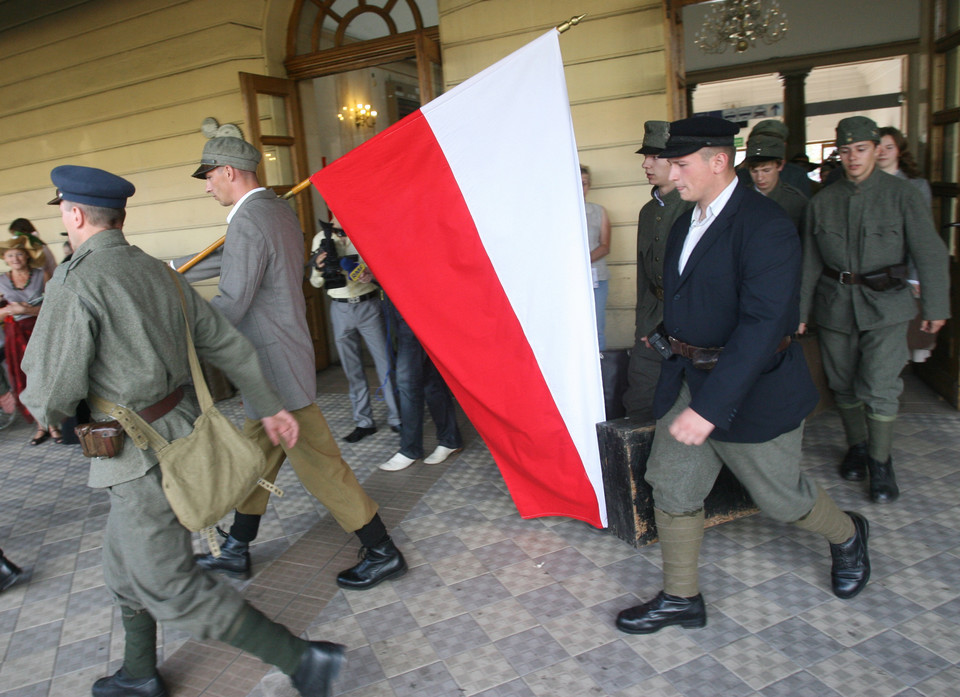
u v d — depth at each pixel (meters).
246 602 1.90
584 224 2.54
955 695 1.85
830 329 3.00
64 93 6.47
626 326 4.54
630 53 4.22
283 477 3.72
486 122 2.55
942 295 2.75
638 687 1.98
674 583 2.19
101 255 1.77
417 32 4.67
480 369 2.69
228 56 5.64
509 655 2.17
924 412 3.80
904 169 4.05
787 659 2.04
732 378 1.84
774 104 12.00
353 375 4.25
